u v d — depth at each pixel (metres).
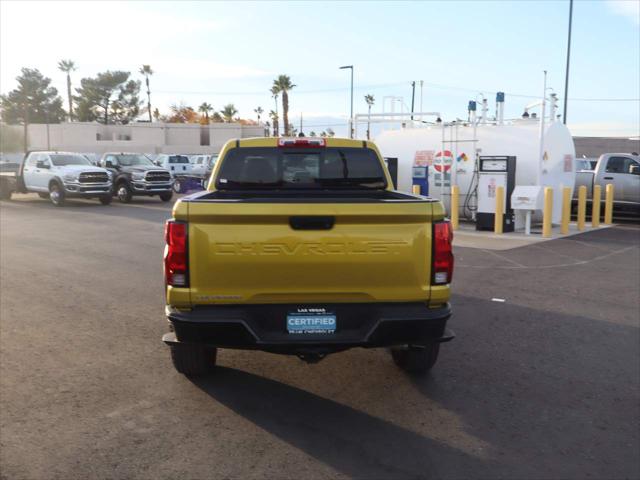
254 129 82.19
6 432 4.27
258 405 4.77
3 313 7.46
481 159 15.91
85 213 20.72
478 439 4.21
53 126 76.25
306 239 4.12
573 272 10.41
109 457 3.92
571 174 17.47
